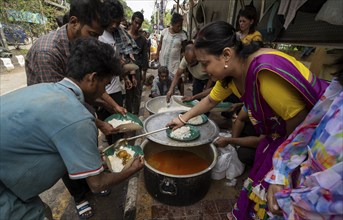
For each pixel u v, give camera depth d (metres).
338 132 0.68
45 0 11.49
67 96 0.95
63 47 1.49
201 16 7.07
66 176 1.72
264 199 1.32
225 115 3.56
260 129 1.35
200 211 1.83
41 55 1.41
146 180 1.93
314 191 0.70
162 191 1.79
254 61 1.04
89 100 1.17
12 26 10.84
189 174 1.85
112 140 2.76
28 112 0.88
